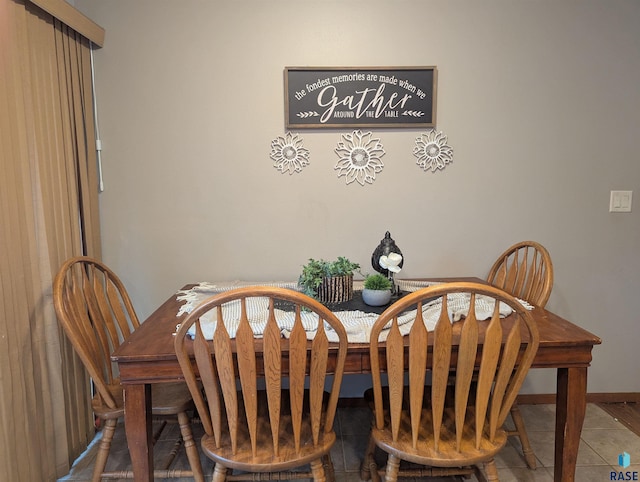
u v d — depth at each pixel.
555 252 2.18
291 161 2.08
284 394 1.57
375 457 1.82
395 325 1.14
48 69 1.62
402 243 2.15
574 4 2.04
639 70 2.09
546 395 2.25
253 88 2.04
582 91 2.09
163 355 1.22
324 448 1.23
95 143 2.01
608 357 2.25
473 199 2.14
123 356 1.21
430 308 1.53
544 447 1.87
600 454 1.82
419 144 2.10
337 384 1.21
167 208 2.08
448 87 2.07
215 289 1.89
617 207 2.16
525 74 2.08
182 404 1.50
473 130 2.10
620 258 2.19
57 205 1.66
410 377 1.17
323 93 2.04
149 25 1.98
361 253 2.15
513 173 2.13
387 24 2.03
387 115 2.06
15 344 1.41
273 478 1.39
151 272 2.11
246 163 2.08
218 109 2.04
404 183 2.12
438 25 2.04
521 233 2.16
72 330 1.40
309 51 2.03
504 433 1.30
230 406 1.16
